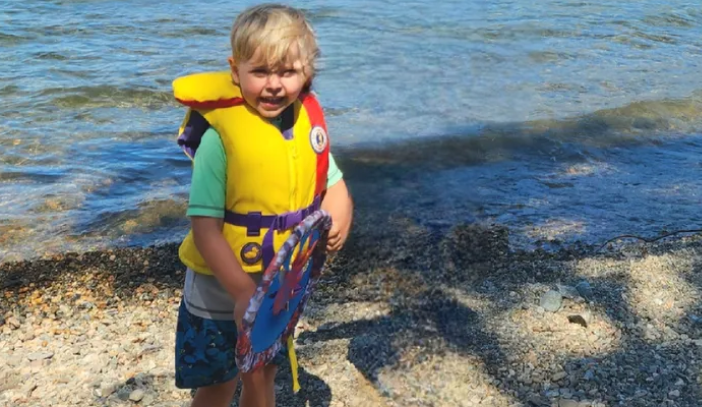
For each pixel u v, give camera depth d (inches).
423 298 161.5
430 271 172.6
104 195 209.2
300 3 453.1
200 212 91.7
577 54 368.8
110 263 173.2
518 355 140.1
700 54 375.6
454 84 316.5
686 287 166.1
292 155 94.9
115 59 332.2
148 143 248.2
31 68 315.9
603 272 173.0
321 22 412.5
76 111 273.1
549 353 140.6
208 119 92.2
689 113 293.4
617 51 376.5
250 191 93.2
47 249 178.1
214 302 98.9
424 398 128.8
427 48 369.1
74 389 130.3
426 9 451.2
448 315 154.6
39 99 282.0
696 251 184.5
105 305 158.1
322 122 101.3
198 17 413.7
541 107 292.4
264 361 96.1
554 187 224.5
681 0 490.0
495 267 175.5
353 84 311.6
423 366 137.3
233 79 93.2
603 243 188.2
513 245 185.8
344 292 164.1
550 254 181.8
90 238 184.4
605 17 440.8
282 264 88.0
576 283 167.8
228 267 91.2
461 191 217.6
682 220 203.2
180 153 241.4
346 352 141.6
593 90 315.3
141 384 132.0
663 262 178.2
